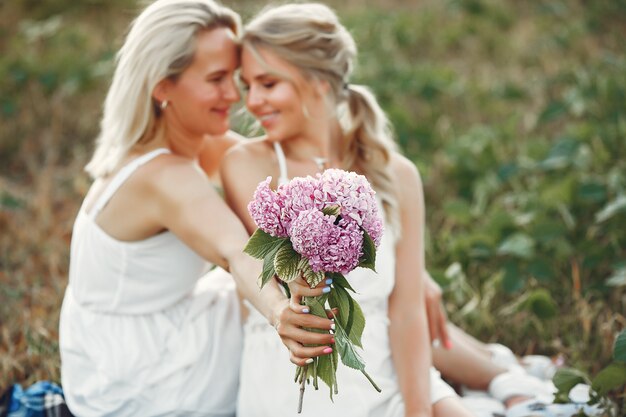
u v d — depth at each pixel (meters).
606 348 3.02
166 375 2.50
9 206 4.29
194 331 2.57
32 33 6.23
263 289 2.11
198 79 2.48
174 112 2.54
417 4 8.23
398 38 6.93
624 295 3.35
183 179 2.41
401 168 2.69
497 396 2.81
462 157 4.53
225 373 2.58
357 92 2.66
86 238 2.56
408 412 2.42
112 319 2.57
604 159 4.36
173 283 2.56
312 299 1.94
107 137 2.59
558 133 5.29
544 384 2.86
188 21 2.44
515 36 7.11
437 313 2.86
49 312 3.47
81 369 2.55
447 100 5.86
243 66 2.54
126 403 2.48
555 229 3.58
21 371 2.99
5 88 5.89
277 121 2.52
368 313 2.50
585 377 2.57
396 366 2.51
